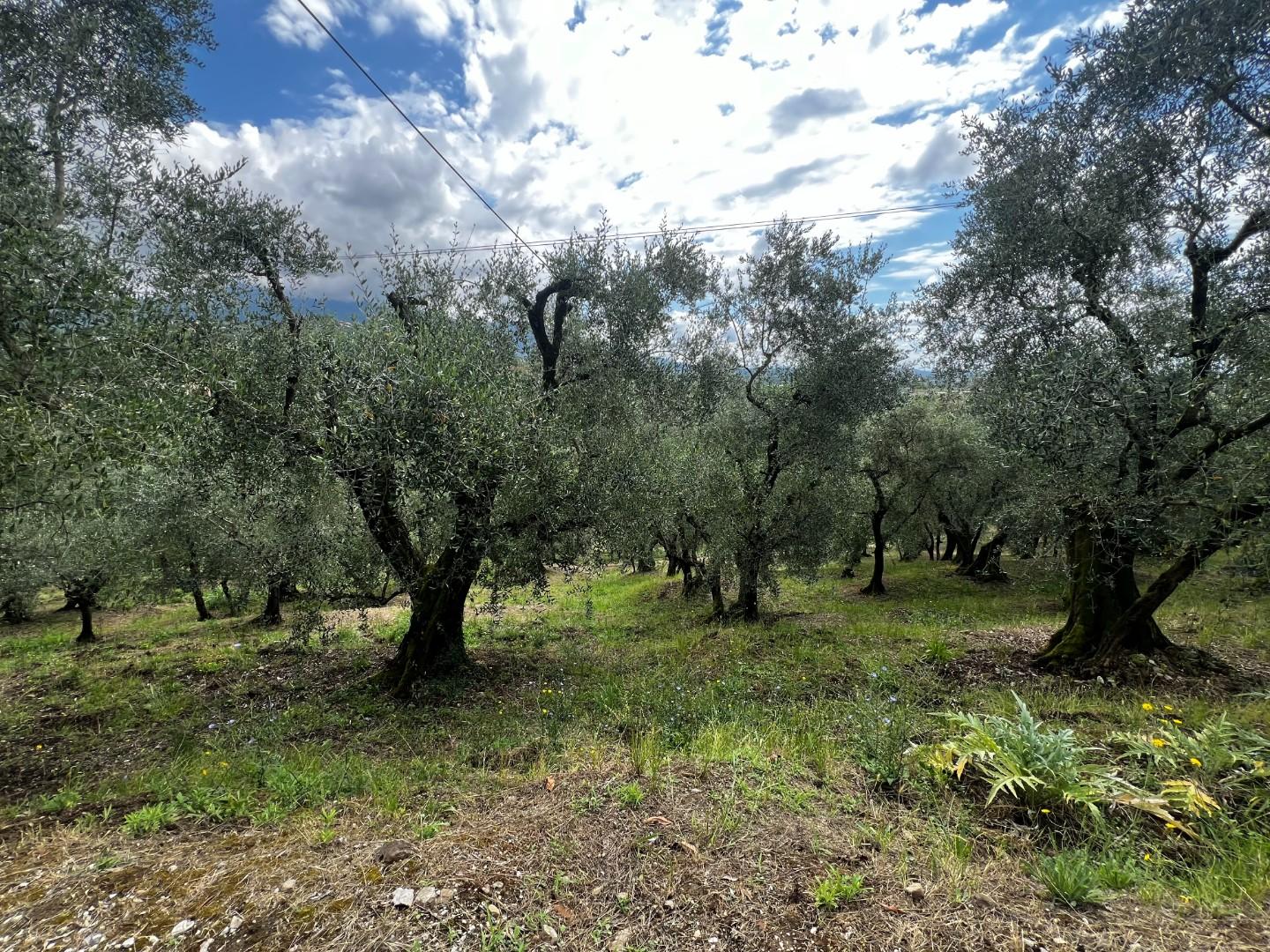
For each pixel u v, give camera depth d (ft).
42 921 9.11
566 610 51.62
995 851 11.02
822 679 25.75
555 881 9.75
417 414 20.16
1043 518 25.70
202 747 20.61
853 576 74.28
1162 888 9.68
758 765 14.20
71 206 17.93
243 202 23.39
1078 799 11.87
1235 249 21.84
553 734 19.29
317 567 26.78
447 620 28.86
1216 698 20.95
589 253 28.84
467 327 25.63
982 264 26.68
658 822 11.52
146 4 20.86
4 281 12.42
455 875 9.89
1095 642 25.41
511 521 25.75
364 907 9.15
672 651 34.04
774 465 41.88
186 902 9.46
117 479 18.47
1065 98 23.17
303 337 23.58
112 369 14.85
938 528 79.92
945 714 17.85
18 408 12.58
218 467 22.59
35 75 18.56
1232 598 33.53
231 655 35.76
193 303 21.22
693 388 36.86
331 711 24.31
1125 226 23.21
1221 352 21.86
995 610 45.03
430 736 20.86
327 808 13.37
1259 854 10.45
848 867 10.18
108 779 17.29
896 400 41.63
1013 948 8.30
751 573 43.09
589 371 29.84
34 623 62.13
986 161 26.32
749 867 10.13
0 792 17.67
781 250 38.32
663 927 8.77
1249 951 8.09
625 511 29.32
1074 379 20.61
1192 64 18.71
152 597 48.75
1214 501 19.83
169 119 22.35
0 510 15.58
